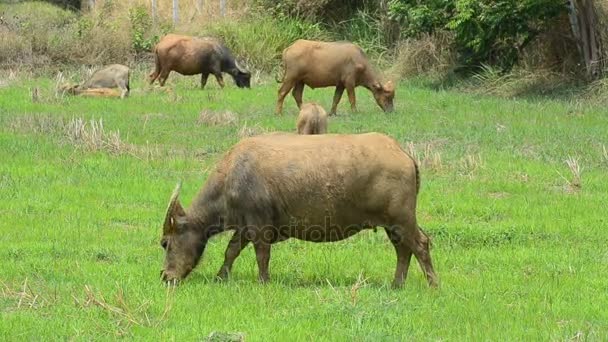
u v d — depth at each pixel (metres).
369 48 104.06
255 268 35.59
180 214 33.16
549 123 68.69
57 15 114.25
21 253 36.84
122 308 29.41
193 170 53.38
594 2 84.88
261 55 101.38
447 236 40.38
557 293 32.16
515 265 36.28
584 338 27.17
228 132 64.00
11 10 115.19
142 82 89.62
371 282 33.62
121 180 50.09
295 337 27.16
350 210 32.31
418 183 32.81
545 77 85.94
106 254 37.03
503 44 91.69
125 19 105.44
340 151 32.22
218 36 102.50
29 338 27.08
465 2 86.12
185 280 33.50
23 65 96.56
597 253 38.06
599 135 63.75
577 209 45.22
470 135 63.66
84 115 68.88
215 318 28.97
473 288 32.78
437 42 97.75
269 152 32.53
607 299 31.59
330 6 112.44
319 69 71.12
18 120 64.56
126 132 63.09
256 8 109.94
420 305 30.34
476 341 27.17
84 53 99.75
